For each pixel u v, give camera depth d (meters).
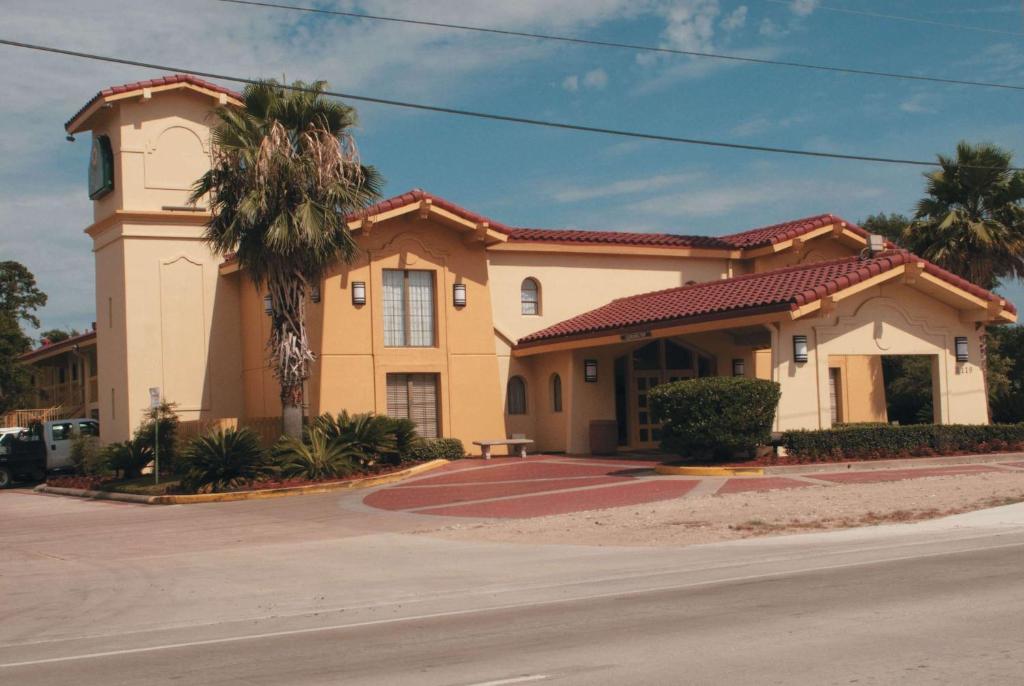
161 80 32.22
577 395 29.83
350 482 24.06
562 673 7.32
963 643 7.71
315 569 13.76
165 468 28.48
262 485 23.89
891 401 38.97
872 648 7.66
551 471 25.11
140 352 31.83
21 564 15.49
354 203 25.14
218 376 32.72
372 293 28.80
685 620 9.13
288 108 25.02
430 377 29.88
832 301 23.47
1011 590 9.84
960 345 26.69
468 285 30.28
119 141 32.25
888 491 19.38
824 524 15.91
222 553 15.66
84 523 20.59
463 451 29.20
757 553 13.51
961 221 31.91
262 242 24.77
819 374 24.59
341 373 28.16
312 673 7.75
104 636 9.98
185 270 32.56
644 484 21.41
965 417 26.62
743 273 34.56
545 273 32.03
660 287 33.56
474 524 17.47
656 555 13.77
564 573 12.63
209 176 24.98
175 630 10.14
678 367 31.44
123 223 31.89
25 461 34.00
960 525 15.34
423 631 9.34
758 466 22.55
